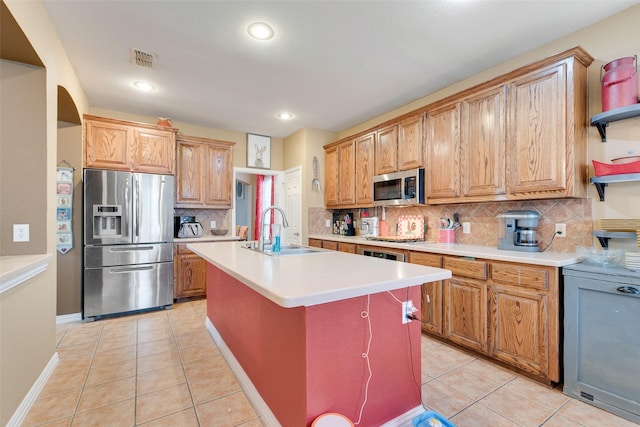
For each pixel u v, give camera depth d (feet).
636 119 6.35
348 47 7.87
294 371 4.39
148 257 11.28
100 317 10.68
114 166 11.18
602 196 6.75
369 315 4.73
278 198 16.56
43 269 6.29
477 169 8.41
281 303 3.29
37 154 6.45
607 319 5.48
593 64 6.93
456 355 7.70
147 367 7.18
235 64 8.73
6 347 4.84
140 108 12.21
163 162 12.05
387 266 5.25
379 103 11.63
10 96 6.26
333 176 14.40
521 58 8.23
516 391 6.12
